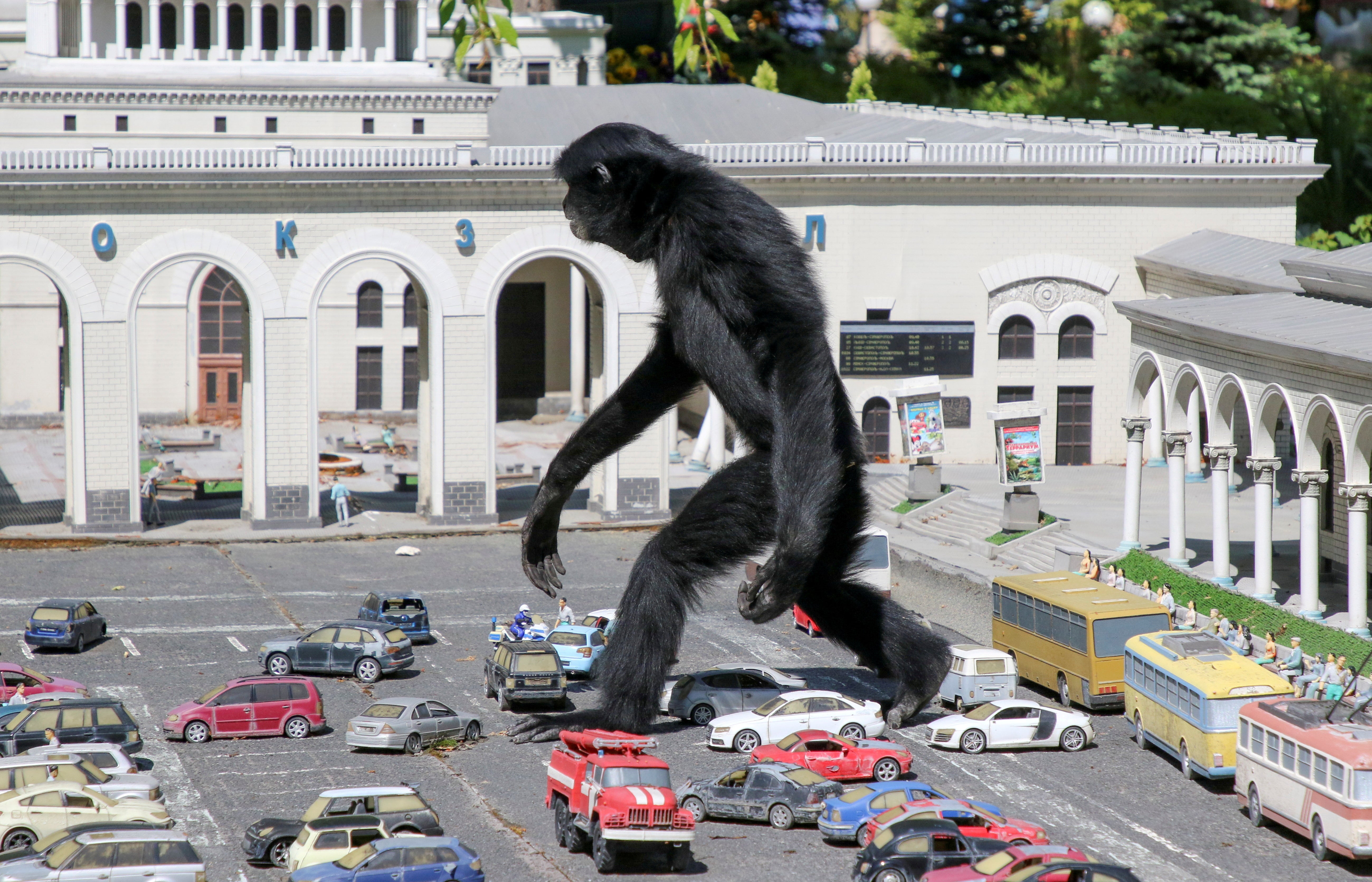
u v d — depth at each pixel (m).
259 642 45.09
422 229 59.75
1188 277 63.62
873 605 21.97
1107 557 50.31
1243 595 43.44
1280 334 42.00
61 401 84.06
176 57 76.19
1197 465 65.69
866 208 66.31
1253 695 32.50
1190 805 31.92
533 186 60.06
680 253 15.18
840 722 35.66
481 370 61.25
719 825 30.92
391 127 76.50
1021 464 54.19
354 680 41.59
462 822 30.33
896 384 67.81
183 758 34.66
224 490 68.94
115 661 42.75
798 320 15.09
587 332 92.75
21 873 25.09
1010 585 42.62
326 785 32.62
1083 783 33.34
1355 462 38.62
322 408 88.44
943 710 39.53
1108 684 38.34
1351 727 29.16
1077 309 68.31
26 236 56.09
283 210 58.44
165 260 57.62
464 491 61.88
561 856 28.36
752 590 15.04
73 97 72.31
